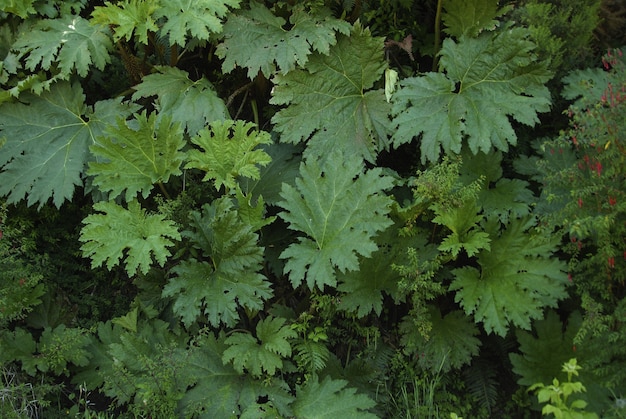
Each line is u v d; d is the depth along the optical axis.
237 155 3.80
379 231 3.85
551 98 4.27
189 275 3.70
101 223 3.62
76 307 4.06
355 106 4.12
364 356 3.97
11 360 3.56
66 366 3.78
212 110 4.07
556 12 4.19
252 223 3.73
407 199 3.93
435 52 4.41
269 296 3.64
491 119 3.86
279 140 4.30
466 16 4.14
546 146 3.99
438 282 3.82
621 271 3.39
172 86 4.11
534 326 3.96
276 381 3.62
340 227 3.69
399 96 3.99
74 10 4.40
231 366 3.74
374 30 4.48
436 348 3.76
